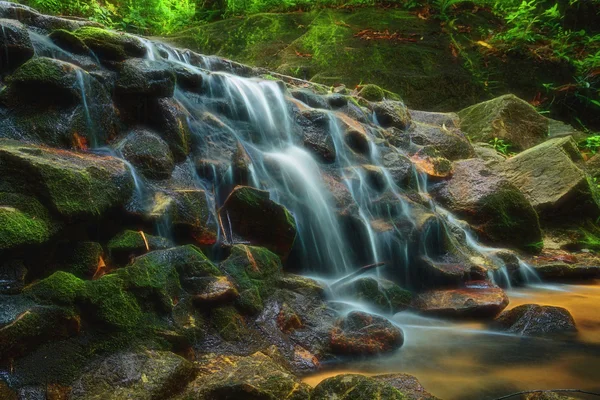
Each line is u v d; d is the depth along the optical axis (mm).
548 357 3453
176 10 11172
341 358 3312
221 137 4258
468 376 3139
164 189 3570
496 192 5816
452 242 5047
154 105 3924
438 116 7535
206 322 3111
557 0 11570
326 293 3873
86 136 3490
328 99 5887
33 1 8242
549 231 6484
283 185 4426
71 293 2656
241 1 11305
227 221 3795
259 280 3533
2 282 2582
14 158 2801
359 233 4523
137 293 2896
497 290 4480
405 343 3631
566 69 10477
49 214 2799
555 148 6742
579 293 5082
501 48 10312
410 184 5285
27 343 2447
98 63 3891
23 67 3330
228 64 5668
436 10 10859
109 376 2482
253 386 2465
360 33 9977
